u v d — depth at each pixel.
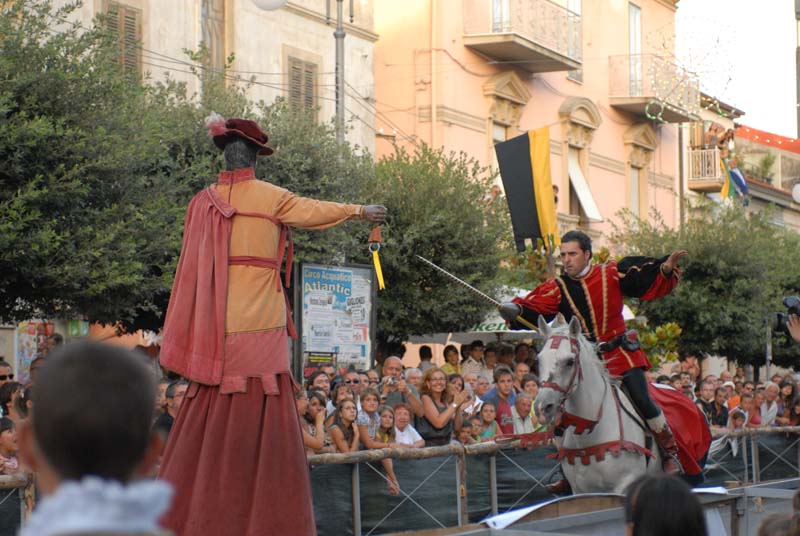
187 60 18.95
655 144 33.53
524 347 17.17
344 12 22.36
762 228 29.16
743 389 16.42
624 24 32.38
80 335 19.02
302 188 16.02
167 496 1.71
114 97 12.23
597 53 31.14
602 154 31.12
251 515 5.15
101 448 1.85
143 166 12.83
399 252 18.55
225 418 5.24
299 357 14.99
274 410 5.28
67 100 11.73
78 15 16.89
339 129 17.11
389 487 9.26
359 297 15.73
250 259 5.35
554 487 8.66
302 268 15.17
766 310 25.64
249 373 5.26
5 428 8.50
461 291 18.66
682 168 32.69
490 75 26.67
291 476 5.25
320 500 8.72
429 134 25.33
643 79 31.44
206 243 5.37
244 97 16.38
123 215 12.24
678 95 31.84
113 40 12.81
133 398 1.89
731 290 25.38
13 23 12.06
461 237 18.77
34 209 10.98
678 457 8.10
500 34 25.64
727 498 5.36
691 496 3.06
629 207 32.31
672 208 34.59
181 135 13.59
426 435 11.17
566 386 7.26
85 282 11.71
